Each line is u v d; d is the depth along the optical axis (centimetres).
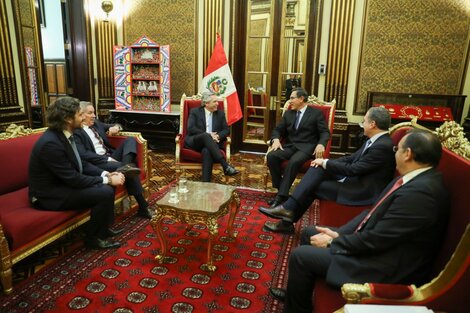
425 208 130
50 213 215
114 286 203
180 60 555
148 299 192
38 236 206
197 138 360
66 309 182
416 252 136
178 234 271
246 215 313
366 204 235
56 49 620
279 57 525
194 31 538
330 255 151
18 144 260
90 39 550
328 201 247
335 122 505
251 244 260
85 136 294
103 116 582
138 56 533
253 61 538
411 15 461
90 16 546
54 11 600
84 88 560
